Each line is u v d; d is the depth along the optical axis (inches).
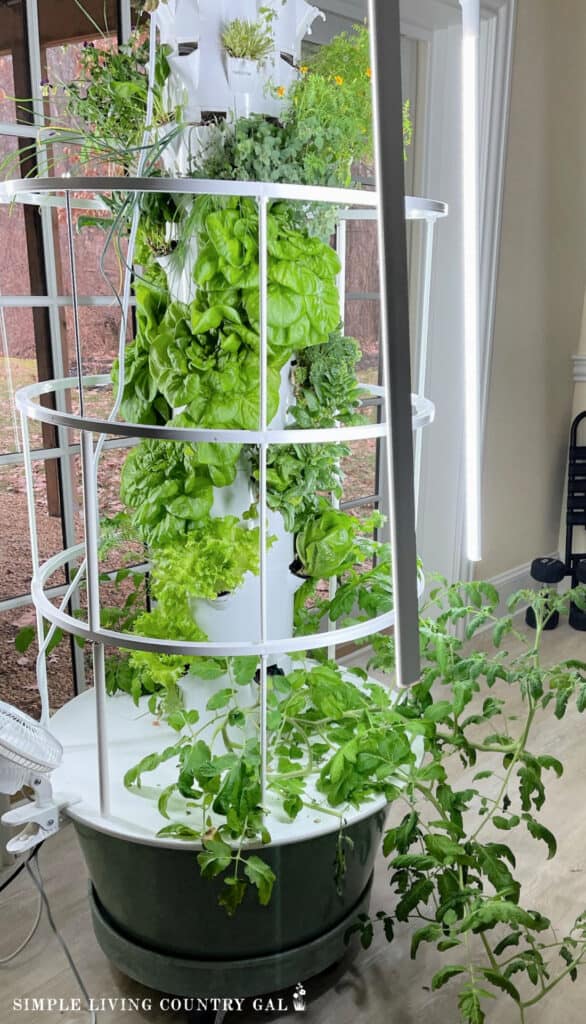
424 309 59.7
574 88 113.9
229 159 46.7
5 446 72.7
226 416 49.2
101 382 60.4
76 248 72.8
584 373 129.6
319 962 54.6
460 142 99.0
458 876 52.5
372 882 61.6
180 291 51.2
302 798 52.4
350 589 61.1
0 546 75.2
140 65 53.2
